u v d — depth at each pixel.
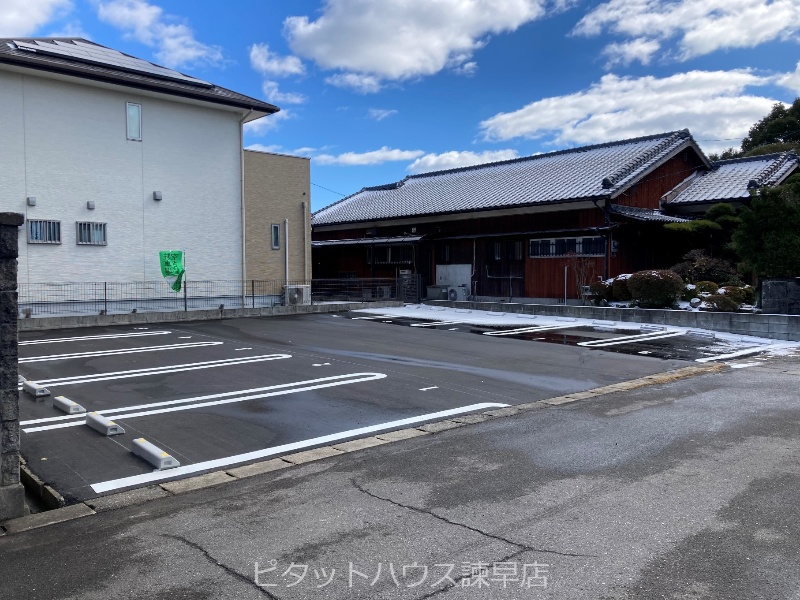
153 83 16.22
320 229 28.69
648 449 5.22
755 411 6.53
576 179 20.83
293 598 2.95
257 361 9.84
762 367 9.41
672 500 4.05
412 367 9.41
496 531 3.64
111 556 3.46
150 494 4.46
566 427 6.03
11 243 4.09
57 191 15.23
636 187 19.72
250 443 5.62
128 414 6.57
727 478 4.44
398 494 4.31
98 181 15.94
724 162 22.36
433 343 12.07
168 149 17.28
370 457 5.19
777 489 4.20
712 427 5.90
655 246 19.84
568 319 16.31
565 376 8.78
